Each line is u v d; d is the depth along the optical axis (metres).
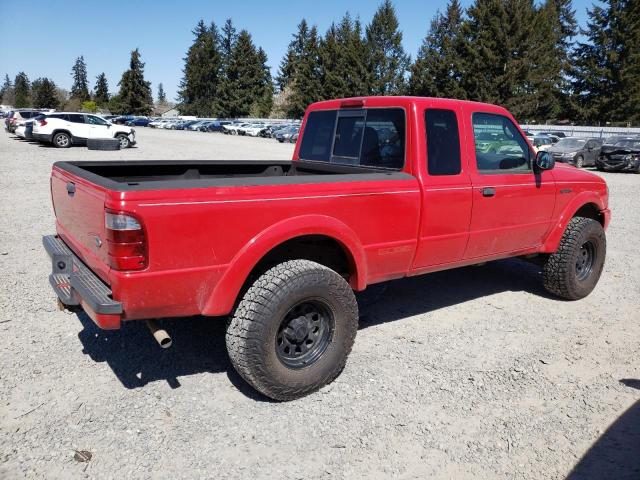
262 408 3.38
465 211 4.39
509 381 3.83
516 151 4.93
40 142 25.25
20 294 5.10
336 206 3.56
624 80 58.19
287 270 3.33
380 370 3.93
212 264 3.11
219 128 62.88
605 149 21.88
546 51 63.88
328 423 3.25
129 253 2.85
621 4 59.44
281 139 40.84
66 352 4.01
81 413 3.24
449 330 4.72
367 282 3.92
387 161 4.34
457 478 2.82
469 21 59.09
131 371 3.78
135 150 23.05
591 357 4.25
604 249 5.71
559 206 5.29
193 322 4.69
